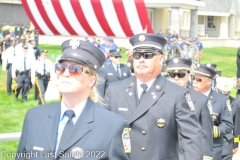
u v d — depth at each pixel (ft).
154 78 21.08
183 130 19.94
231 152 30.55
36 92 65.51
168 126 20.24
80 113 14.34
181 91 20.65
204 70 28.94
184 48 79.71
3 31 128.36
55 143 14.12
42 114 14.65
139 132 20.38
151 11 181.88
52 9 64.85
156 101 20.52
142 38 20.79
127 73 49.21
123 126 14.29
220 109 28.76
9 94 70.03
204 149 24.18
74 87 14.06
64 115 14.40
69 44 14.23
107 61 61.52
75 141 13.91
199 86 29.17
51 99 61.11
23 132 14.67
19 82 64.28
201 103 24.75
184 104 20.38
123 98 21.08
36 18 68.33
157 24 185.26
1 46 104.06
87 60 14.14
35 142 14.24
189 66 28.19
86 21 62.18
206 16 244.01
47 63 60.90
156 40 20.92
